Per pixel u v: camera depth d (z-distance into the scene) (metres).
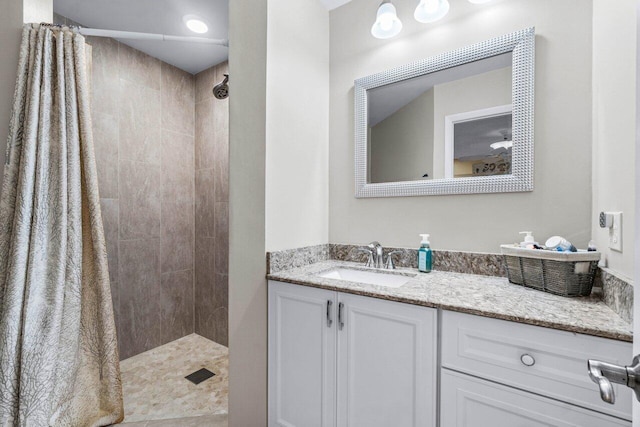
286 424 1.28
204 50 2.26
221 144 2.44
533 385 0.77
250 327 1.39
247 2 1.42
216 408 1.64
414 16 1.38
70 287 1.41
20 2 1.42
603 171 0.97
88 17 1.87
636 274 0.42
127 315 2.17
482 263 1.30
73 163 1.43
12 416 1.25
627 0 0.81
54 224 1.38
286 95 1.46
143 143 2.26
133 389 1.81
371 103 1.64
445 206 1.43
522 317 0.78
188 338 2.52
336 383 1.13
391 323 1.00
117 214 2.11
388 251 1.55
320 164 1.70
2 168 1.45
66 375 1.39
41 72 1.40
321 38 1.72
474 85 1.35
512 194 1.27
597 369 0.45
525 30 1.22
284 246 1.45
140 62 2.24
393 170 1.56
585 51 1.12
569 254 0.92
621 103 0.84
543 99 1.20
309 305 1.21
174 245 2.47
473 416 0.86
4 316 1.27
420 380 0.94
